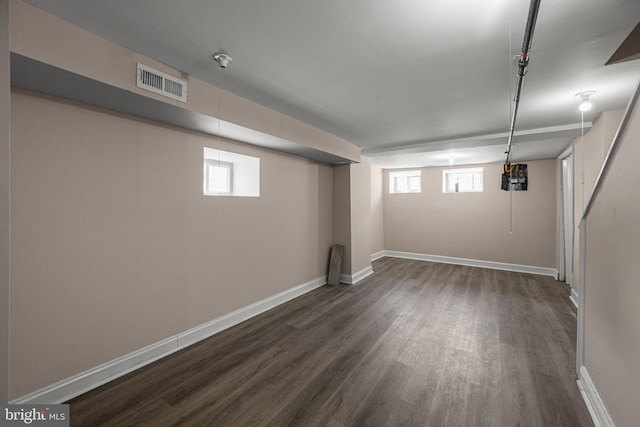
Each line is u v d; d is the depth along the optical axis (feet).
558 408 6.18
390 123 11.94
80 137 6.72
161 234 8.40
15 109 5.80
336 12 5.02
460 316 11.45
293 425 5.74
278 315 11.65
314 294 14.42
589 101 9.48
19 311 5.85
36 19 4.85
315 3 4.77
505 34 5.70
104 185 7.14
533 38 5.87
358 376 7.41
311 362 8.08
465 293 14.52
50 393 6.23
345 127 12.57
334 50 6.33
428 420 5.87
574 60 6.81
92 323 6.94
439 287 15.61
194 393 6.73
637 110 4.50
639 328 4.23
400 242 24.21
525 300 13.42
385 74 7.51
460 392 6.75
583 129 12.10
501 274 18.52
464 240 21.47
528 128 12.83
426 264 21.54
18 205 5.82
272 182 12.57
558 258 17.31
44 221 6.17
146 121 8.03
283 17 5.16
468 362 8.05
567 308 12.34
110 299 7.27
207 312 9.77
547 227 18.49
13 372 5.77
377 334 9.87
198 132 9.45
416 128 12.76
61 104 6.42
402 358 8.29
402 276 18.04
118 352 7.43
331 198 16.98
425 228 23.04
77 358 6.68
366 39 5.89
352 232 16.57
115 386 6.96
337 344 9.15
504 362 8.03
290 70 7.27
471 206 21.18
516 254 19.52
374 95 8.94
